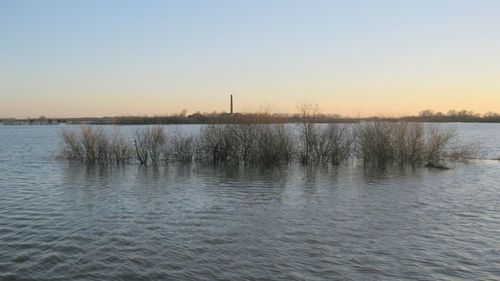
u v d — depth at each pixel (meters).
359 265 14.61
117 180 33.09
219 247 16.47
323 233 18.41
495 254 15.77
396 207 23.59
